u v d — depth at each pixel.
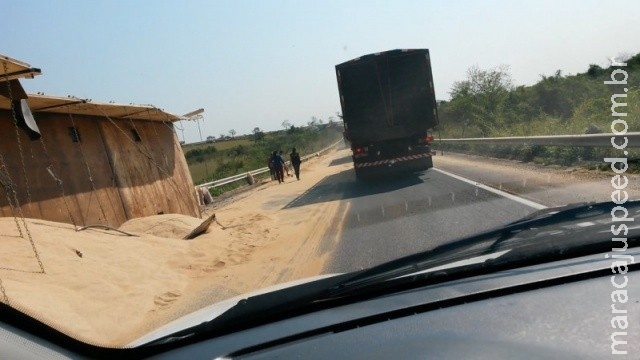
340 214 11.99
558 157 15.18
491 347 1.55
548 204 8.55
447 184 14.05
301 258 8.02
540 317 1.72
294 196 19.02
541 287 2.00
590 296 1.82
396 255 6.96
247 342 2.04
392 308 2.04
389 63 16.42
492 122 33.88
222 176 39.31
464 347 1.58
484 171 15.87
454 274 2.32
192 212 19.86
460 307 1.96
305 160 54.03
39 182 11.66
